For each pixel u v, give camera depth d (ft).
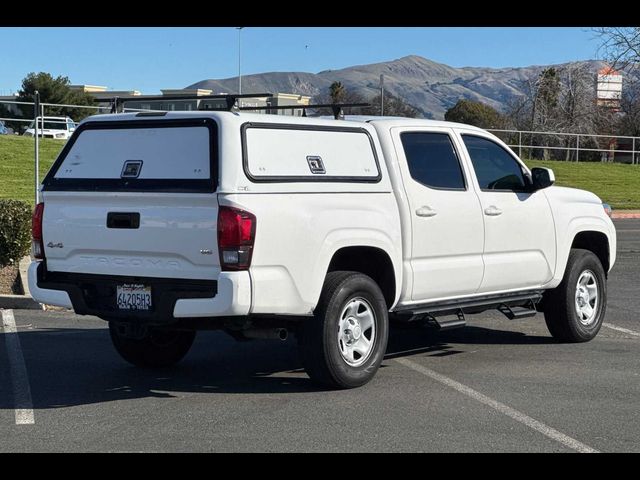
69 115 170.09
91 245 24.56
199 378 26.81
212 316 22.72
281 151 23.80
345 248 25.11
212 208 22.61
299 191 23.80
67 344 31.73
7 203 39.63
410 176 26.91
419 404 23.63
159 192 23.20
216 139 22.80
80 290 24.80
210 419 22.21
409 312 27.17
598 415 22.72
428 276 27.20
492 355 30.25
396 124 27.25
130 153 24.29
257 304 22.74
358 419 22.17
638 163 149.28
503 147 30.40
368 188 25.67
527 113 188.24
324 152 24.88
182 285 23.26
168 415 22.59
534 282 30.76
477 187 28.96
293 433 21.02
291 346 31.76
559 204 31.73
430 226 27.22
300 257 23.63
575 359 29.60
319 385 25.38
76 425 21.74
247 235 22.41
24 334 33.42
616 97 170.60
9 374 27.27
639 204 100.07
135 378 26.81
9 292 39.78
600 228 33.37
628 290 45.11
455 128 28.99
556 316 32.01
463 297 28.76
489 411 22.99
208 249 22.62
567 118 182.09
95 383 26.14
